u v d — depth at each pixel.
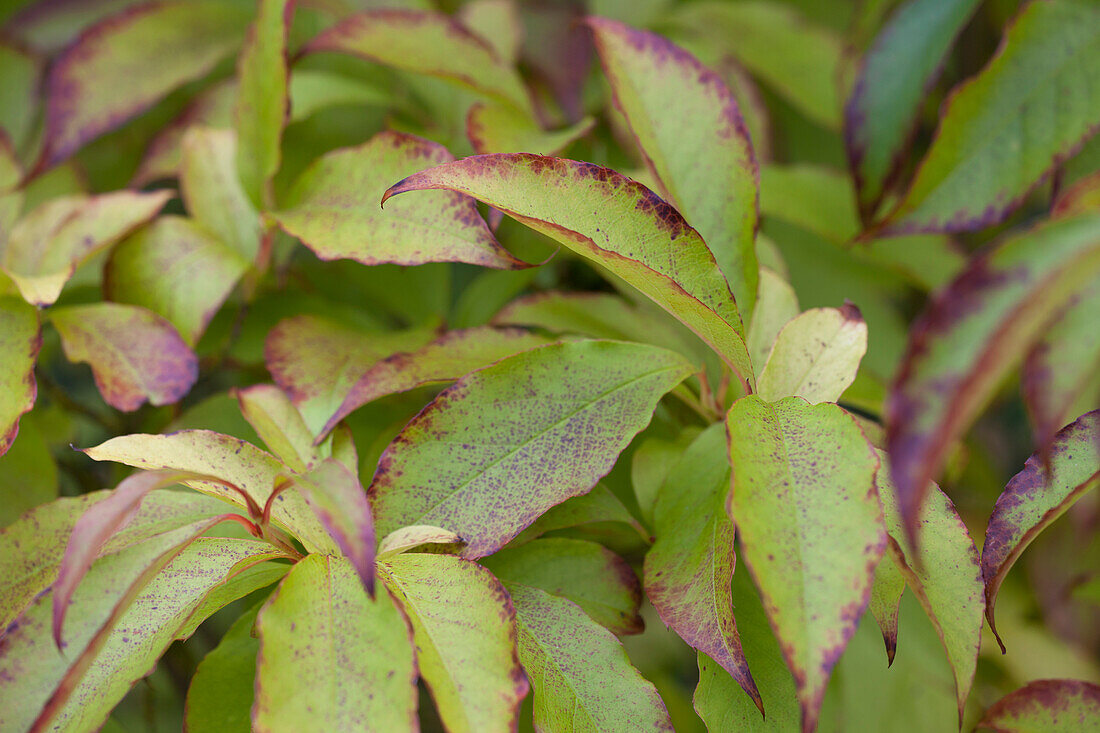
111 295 0.59
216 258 0.60
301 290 0.63
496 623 0.50
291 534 0.53
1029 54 0.58
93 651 0.48
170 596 0.52
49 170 0.63
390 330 0.63
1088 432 0.52
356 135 0.66
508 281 0.62
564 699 0.52
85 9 0.68
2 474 0.57
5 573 0.53
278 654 0.49
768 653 0.54
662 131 0.57
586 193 0.52
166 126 0.64
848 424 0.50
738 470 0.49
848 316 0.54
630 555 0.59
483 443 0.53
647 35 0.57
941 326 0.46
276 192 0.63
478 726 0.49
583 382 0.54
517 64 0.68
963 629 0.51
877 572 0.52
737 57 0.69
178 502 0.54
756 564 0.48
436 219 0.55
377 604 0.50
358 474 0.57
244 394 0.56
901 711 0.59
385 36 0.60
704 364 0.57
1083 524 0.60
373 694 0.49
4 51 0.67
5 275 0.56
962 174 0.58
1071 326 0.47
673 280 0.52
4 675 0.50
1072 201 0.51
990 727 0.55
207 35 0.65
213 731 0.52
